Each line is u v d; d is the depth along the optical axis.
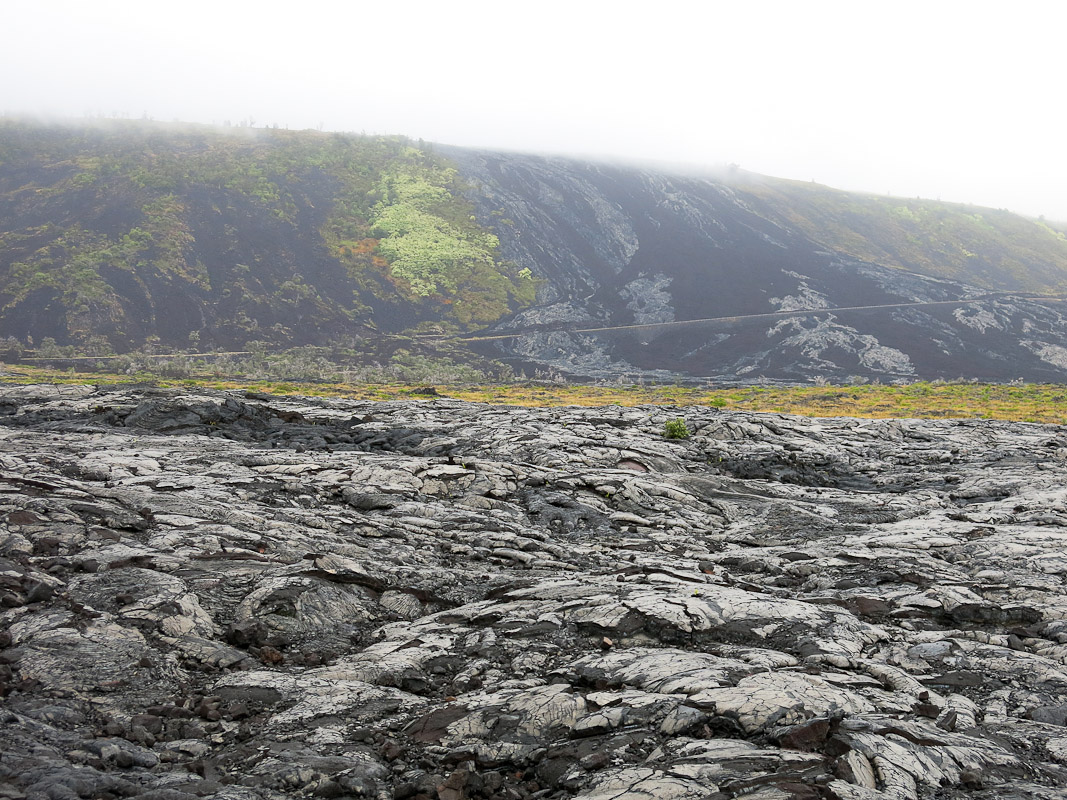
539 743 7.76
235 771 7.20
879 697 8.98
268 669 9.89
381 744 7.89
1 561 11.72
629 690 8.77
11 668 8.84
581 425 36.81
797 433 39.31
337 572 13.05
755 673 9.06
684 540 19.89
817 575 16.05
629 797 6.29
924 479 31.38
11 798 5.89
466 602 13.36
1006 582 14.70
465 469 23.89
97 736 7.72
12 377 113.62
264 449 27.47
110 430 30.98
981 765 7.36
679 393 105.75
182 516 15.82
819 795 6.13
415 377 170.38
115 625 10.13
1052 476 29.12
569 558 17.14
